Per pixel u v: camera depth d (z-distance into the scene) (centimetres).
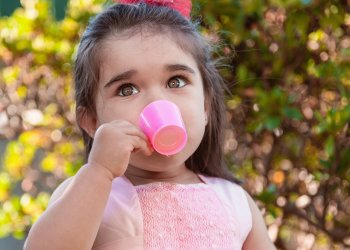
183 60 194
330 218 312
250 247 216
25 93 392
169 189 197
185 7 223
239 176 309
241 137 315
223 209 202
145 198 193
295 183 318
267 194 297
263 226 220
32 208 371
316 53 311
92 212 175
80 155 370
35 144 377
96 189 176
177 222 191
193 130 192
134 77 188
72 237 172
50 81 380
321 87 310
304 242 330
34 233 175
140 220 188
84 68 203
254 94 308
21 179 407
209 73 217
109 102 191
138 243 186
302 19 301
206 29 304
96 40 197
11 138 412
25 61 383
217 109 224
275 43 311
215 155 225
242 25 305
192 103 192
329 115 282
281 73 310
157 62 189
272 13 311
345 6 303
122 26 197
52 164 373
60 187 198
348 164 291
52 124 376
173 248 188
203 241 192
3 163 431
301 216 312
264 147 319
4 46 383
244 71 300
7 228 371
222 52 304
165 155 188
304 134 313
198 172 224
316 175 310
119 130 180
